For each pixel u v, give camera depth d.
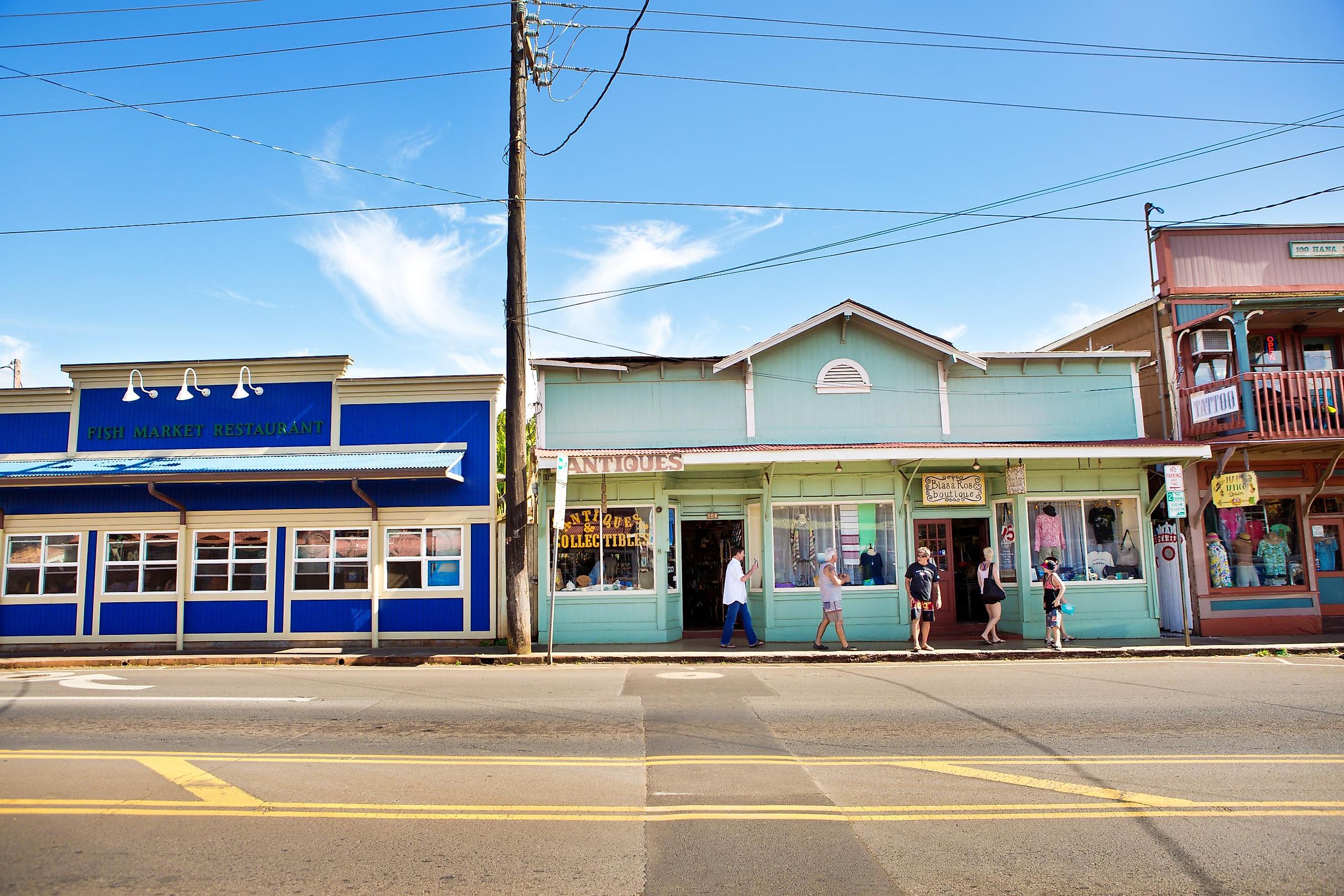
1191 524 17.52
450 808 6.25
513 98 15.60
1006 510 17.42
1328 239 18.52
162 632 16.73
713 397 17.56
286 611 16.77
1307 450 17.27
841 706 9.97
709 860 5.27
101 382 17.59
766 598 16.67
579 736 8.53
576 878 5.00
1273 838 5.62
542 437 17.30
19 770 7.25
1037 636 16.64
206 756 7.74
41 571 16.97
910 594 15.06
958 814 6.11
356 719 9.37
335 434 17.41
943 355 17.62
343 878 5.00
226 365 17.44
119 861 5.26
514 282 15.34
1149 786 6.77
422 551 16.95
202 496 17.03
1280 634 17.25
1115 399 18.05
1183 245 18.39
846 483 17.14
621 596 16.53
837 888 4.86
